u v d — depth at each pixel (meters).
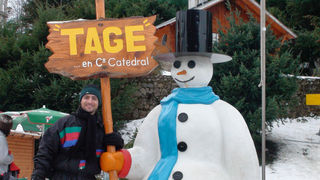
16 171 5.03
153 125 3.57
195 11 3.51
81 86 12.52
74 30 3.50
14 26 15.55
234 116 3.37
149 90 14.93
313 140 13.23
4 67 14.00
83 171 3.13
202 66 3.50
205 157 3.24
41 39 14.41
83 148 3.16
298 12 22.77
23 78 13.15
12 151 8.16
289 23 23.25
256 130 11.48
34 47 14.20
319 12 22.27
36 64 13.31
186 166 3.18
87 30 3.50
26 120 8.64
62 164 3.11
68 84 12.68
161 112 3.53
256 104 11.56
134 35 3.49
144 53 3.48
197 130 3.27
